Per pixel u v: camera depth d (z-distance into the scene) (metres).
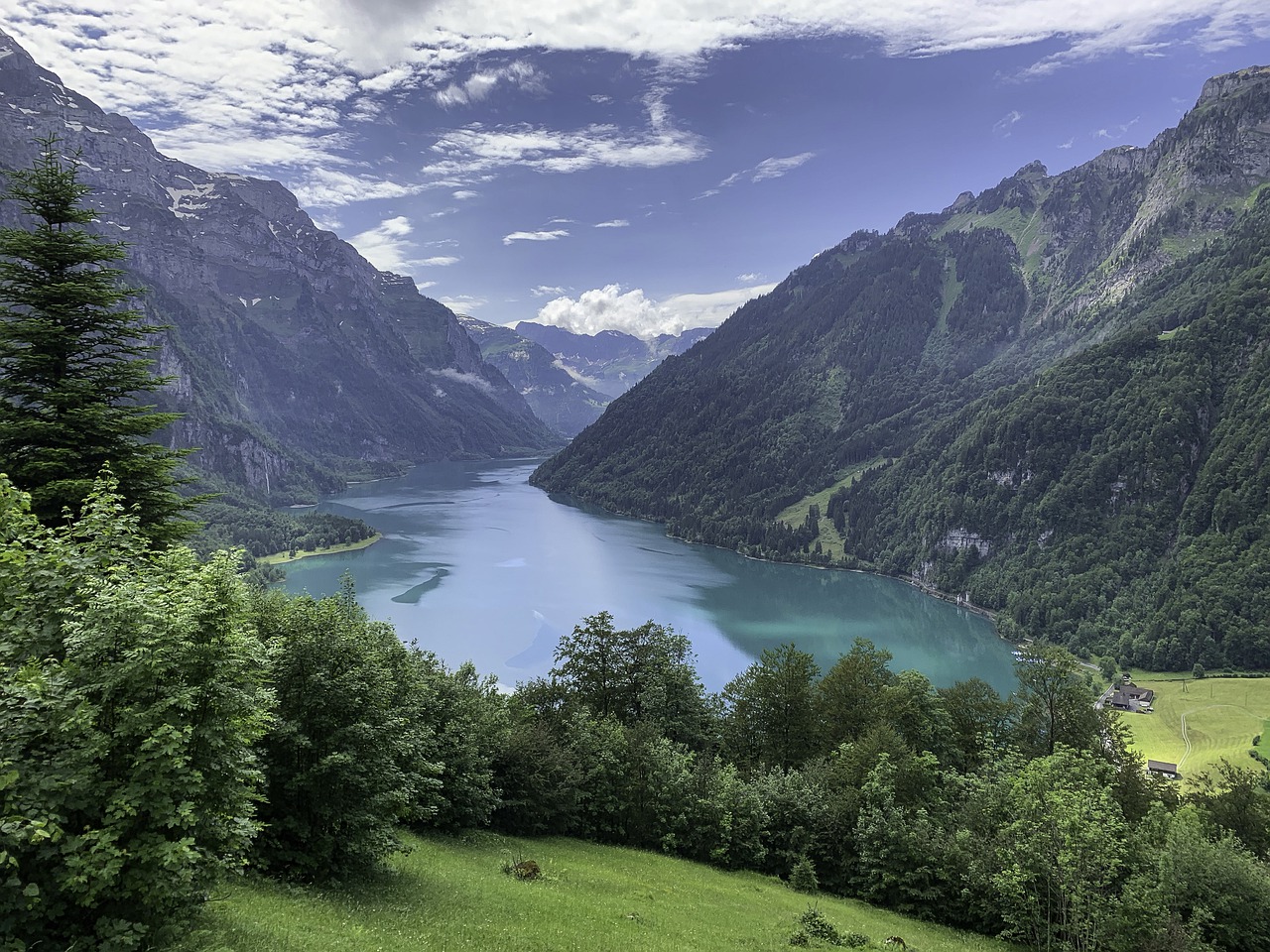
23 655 15.58
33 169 32.44
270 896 21.33
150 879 14.32
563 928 26.64
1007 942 39.06
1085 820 35.41
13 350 30.61
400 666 41.50
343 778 24.92
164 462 32.62
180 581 17.39
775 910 37.91
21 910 13.52
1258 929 36.16
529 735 49.72
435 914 24.77
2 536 16.73
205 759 16.28
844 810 48.06
